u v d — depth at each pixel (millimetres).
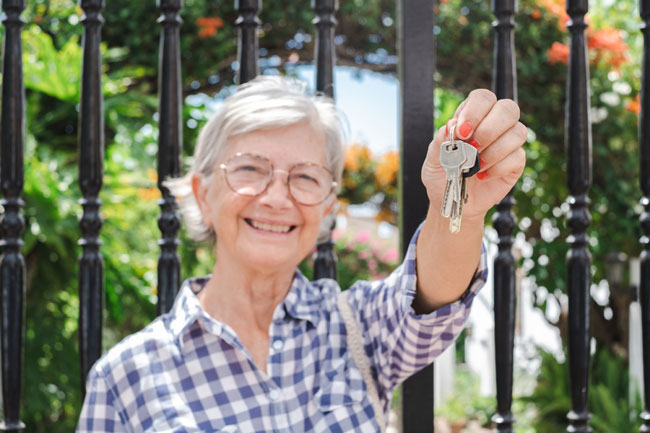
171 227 1537
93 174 1525
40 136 4117
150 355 1254
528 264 6176
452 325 1173
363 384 1252
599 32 5793
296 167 1286
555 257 6129
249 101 1287
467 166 911
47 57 3912
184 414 1208
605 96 5891
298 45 6016
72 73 3926
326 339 1286
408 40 1480
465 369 9383
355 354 1272
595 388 5730
